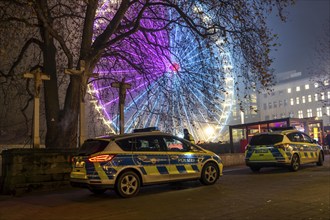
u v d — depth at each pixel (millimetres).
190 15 15883
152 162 9664
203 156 10875
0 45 14594
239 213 6832
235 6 14914
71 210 7816
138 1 15664
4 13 13812
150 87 17984
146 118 19000
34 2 12938
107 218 6836
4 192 10945
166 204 8078
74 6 16172
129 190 9195
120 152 9203
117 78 18875
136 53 17703
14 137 21266
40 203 8914
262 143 14547
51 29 13680
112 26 15195
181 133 19078
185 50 17203
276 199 8148
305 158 15070
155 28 17281
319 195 8516
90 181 8961
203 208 7441
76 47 18000
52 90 15008
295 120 24281
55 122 14750
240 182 11438
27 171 11094
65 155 11852
